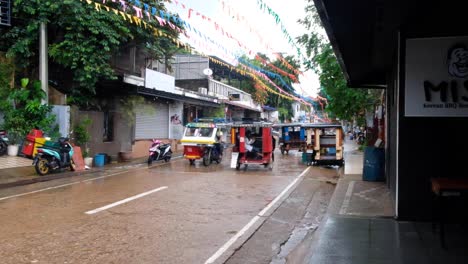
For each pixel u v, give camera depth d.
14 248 5.65
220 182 12.23
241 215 7.93
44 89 14.47
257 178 13.30
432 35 6.32
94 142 17.20
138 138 20.72
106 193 10.09
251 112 38.91
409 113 6.48
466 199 6.36
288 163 18.47
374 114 20.84
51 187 11.09
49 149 12.95
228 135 28.73
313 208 8.98
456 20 6.20
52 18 15.00
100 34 15.44
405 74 6.47
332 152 17.56
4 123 15.15
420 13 5.94
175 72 29.94
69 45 14.99
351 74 10.99
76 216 7.57
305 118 56.81
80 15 14.73
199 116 28.67
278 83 31.23
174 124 24.19
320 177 13.84
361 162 17.86
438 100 6.34
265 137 15.65
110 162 17.94
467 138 6.31
